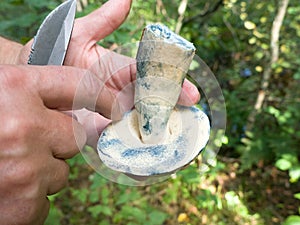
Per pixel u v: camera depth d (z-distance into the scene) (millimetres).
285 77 923
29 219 138
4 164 129
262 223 693
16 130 128
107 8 217
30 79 136
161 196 642
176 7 890
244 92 909
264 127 863
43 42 189
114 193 595
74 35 214
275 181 789
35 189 135
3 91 130
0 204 132
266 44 863
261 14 907
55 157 145
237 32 952
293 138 797
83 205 626
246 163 782
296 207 738
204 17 892
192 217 644
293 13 836
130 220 535
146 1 719
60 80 141
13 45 239
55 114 141
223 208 684
